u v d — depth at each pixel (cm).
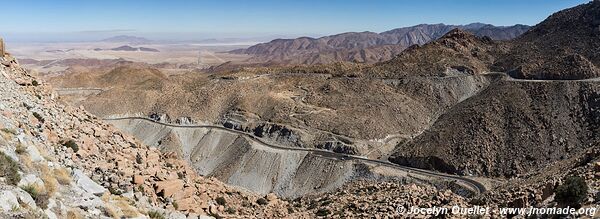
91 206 2331
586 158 5344
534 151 15838
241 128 19975
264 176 16350
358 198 6206
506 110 17950
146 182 3425
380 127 18712
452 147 16000
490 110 17962
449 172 15025
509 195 4778
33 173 2250
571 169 5353
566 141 16288
